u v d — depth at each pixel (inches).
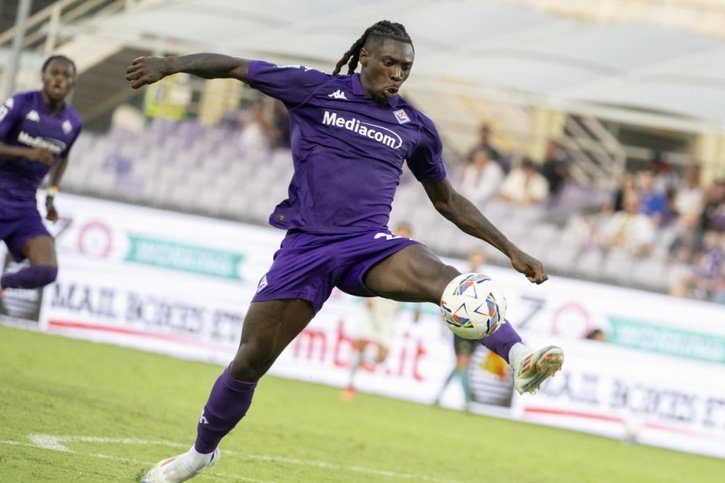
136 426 1277.1
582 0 3558.1
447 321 759.1
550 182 2859.3
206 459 843.4
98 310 2396.7
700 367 2234.3
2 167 1422.2
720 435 2223.2
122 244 2399.1
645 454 1989.4
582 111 2420.0
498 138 3065.9
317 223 801.6
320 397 2079.2
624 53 2536.9
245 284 2363.4
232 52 2496.3
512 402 2308.1
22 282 1438.2
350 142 806.5
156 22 2549.2
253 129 2839.6
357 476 1181.7
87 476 916.0
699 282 2709.2
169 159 2748.5
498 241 861.8
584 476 1505.9
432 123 845.2
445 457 1487.5
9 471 883.4
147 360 2155.5
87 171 2684.5
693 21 3563.0
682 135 3149.6
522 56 2506.2
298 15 2593.5
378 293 798.5
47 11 2647.6
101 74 2743.6
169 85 2790.4
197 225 2383.1
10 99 1400.1
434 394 2317.9
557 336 2266.2
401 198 2783.0
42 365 1756.9
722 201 2827.3
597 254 2723.9
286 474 1115.3
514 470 1454.2
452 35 2593.5
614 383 2253.9
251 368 803.4
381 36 804.6
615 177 2859.3
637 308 2255.2
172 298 2380.7
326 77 816.3
